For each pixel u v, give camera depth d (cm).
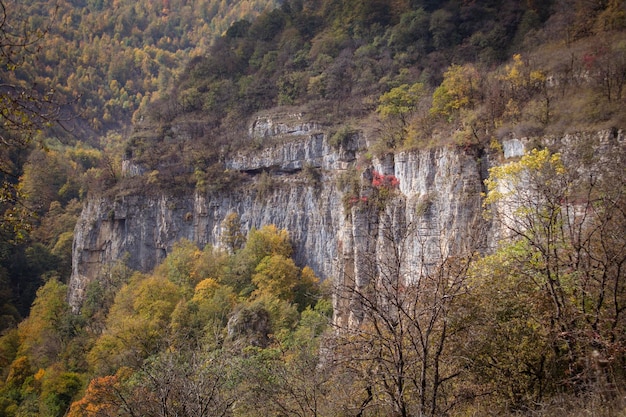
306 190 6009
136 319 4641
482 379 1246
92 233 7319
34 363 5144
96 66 15638
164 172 7169
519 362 1254
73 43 15812
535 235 1316
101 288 6644
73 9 17912
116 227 7194
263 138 6669
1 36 960
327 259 5678
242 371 1644
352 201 4328
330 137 5856
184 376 1380
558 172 1725
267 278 5328
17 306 7200
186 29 19312
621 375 1159
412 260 3597
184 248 6394
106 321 5566
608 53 3706
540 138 3044
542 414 1102
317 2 9038
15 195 1184
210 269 5888
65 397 4147
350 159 5594
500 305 1285
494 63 5597
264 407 1456
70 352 5072
